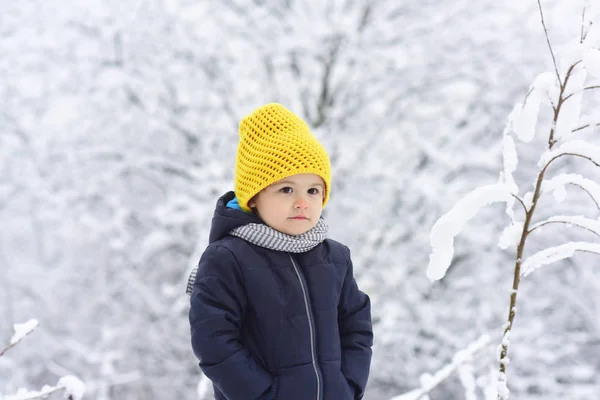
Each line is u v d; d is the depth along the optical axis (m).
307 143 1.35
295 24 6.11
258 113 1.41
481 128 6.51
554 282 6.17
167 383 6.28
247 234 1.33
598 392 5.95
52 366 5.82
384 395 6.57
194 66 6.62
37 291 6.27
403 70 6.38
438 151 5.97
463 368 2.14
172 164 6.25
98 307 6.52
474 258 6.28
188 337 6.20
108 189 6.58
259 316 1.28
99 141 6.54
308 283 1.35
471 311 6.06
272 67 6.52
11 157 6.46
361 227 6.15
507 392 1.29
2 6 6.54
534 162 6.23
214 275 1.29
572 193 5.96
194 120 6.39
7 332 6.16
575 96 1.33
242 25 6.32
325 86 6.37
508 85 6.32
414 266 6.12
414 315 6.01
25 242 6.80
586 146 1.23
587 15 1.29
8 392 5.87
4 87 6.54
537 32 6.02
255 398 1.21
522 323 6.06
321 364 1.29
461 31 6.30
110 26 6.25
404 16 6.56
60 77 6.44
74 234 6.05
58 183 6.41
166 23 6.32
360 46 6.12
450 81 6.52
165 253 6.79
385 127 6.48
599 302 6.08
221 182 5.62
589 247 1.26
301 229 1.34
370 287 5.63
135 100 6.63
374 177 6.25
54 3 6.45
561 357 6.40
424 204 6.19
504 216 6.09
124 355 6.14
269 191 1.34
